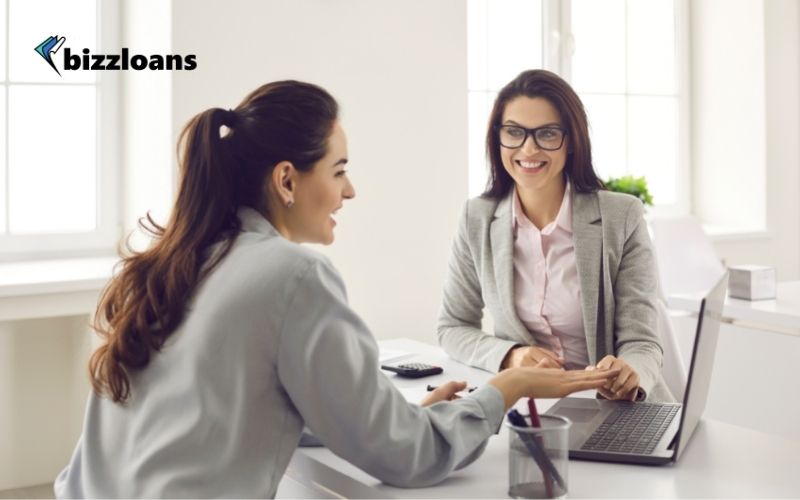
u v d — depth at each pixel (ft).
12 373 10.43
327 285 4.44
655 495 4.42
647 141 16.42
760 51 16.19
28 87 10.93
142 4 10.75
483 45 14.14
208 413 4.29
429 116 11.93
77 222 11.33
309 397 4.34
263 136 4.74
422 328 12.05
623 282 7.00
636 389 5.93
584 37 15.38
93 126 11.32
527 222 7.22
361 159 11.43
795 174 16.78
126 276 4.75
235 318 4.34
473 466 4.98
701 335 4.69
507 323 7.32
